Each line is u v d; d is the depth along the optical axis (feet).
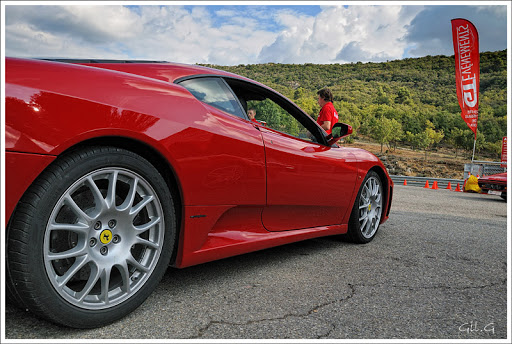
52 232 4.66
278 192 7.54
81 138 4.47
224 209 6.47
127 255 5.02
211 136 6.09
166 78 6.26
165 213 5.45
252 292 6.38
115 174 4.88
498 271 8.36
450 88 640.58
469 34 41.14
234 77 7.38
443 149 442.50
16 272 4.13
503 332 5.35
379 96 595.88
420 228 13.38
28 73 4.33
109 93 4.90
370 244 10.49
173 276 6.98
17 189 4.03
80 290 4.91
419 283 7.29
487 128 441.68
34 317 4.93
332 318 5.53
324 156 8.85
